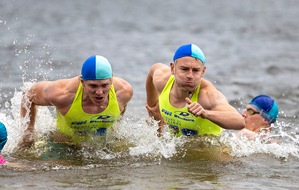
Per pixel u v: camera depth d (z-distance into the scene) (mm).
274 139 23625
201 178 18141
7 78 38938
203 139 21781
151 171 18938
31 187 16859
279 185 17469
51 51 57531
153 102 23859
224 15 112250
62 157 20734
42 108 23625
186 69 19859
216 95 20375
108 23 94250
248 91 37250
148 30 85000
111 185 17188
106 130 21984
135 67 49062
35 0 147250
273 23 94125
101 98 19828
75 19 99312
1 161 19781
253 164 20062
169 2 156500
